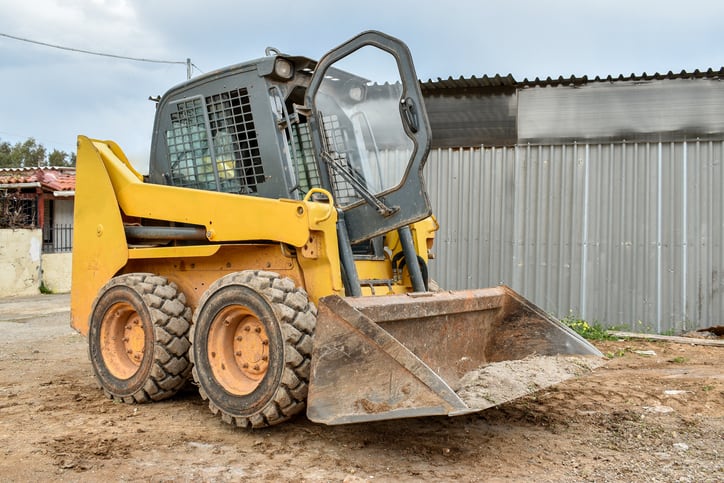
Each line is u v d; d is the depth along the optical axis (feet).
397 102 17.16
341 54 17.37
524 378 14.70
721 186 29.86
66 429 15.44
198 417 16.58
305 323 14.60
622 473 12.62
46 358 25.12
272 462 13.17
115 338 18.76
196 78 18.92
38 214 67.21
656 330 30.42
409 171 16.80
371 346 12.71
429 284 21.44
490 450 13.96
